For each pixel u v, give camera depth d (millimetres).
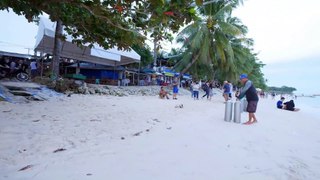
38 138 4477
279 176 3350
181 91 24797
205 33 23578
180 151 4168
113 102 11078
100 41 6844
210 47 25109
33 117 6270
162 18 4406
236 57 31906
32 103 8570
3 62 14977
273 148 4859
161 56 36844
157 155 3883
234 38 31922
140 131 5590
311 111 20625
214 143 4867
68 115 6906
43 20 13922
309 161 4164
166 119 7512
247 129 6723
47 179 2805
